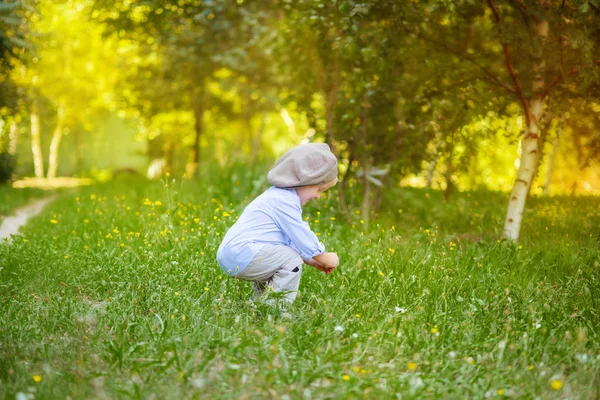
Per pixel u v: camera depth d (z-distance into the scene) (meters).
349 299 4.68
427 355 3.66
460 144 8.60
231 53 15.16
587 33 6.07
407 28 7.24
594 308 4.58
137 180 21.33
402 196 10.30
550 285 5.16
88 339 3.90
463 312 4.42
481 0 6.68
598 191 12.77
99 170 39.84
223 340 3.72
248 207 4.57
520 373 3.41
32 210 13.67
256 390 3.21
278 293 4.31
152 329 4.07
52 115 30.28
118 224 8.30
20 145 43.66
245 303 4.58
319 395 3.18
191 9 12.33
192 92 23.98
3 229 10.39
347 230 7.77
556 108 7.50
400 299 4.75
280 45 10.18
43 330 4.14
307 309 4.44
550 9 6.30
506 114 7.98
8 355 3.60
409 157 9.02
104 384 3.26
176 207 7.92
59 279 5.45
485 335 4.07
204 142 32.31
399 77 8.16
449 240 7.05
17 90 19.05
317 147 4.47
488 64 7.68
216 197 10.70
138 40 16.62
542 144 8.26
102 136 45.84
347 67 9.05
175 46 15.99
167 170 32.03
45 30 16.70
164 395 3.14
